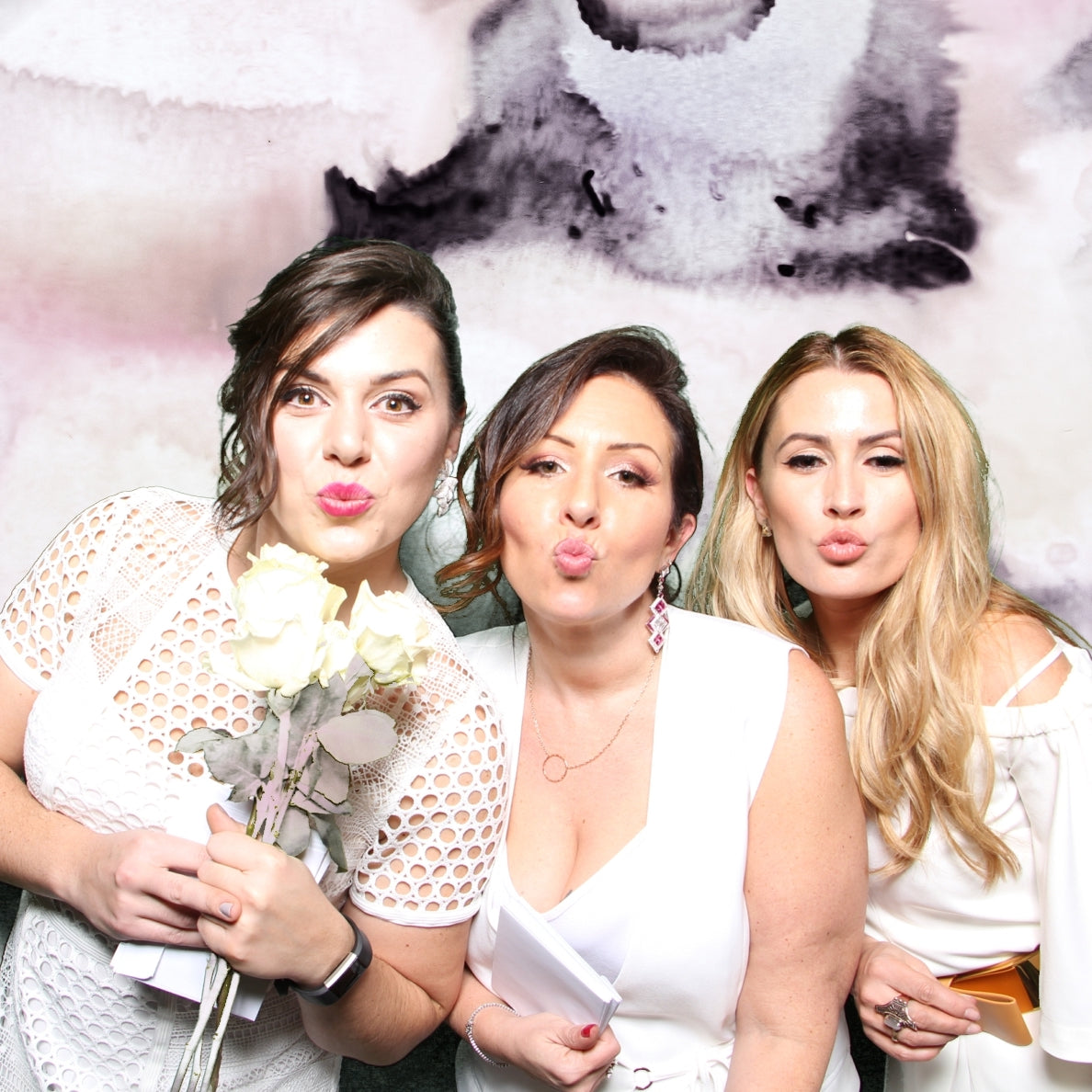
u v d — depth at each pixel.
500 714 1.27
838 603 1.44
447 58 1.74
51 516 1.80
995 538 1.78
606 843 1.23
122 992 1.06
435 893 1.13
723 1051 1.27
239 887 0.91
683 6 1.72
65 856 1.02
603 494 1.18
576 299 1.77
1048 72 1.72
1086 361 1.75
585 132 1.74
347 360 1.04
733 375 1.77
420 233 1.76
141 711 1.05
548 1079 1.17
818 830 1.18
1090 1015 1.24
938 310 1.75
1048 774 1.30
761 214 1.75
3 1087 1.17
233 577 1.10
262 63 1.75
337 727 0.90
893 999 1.29
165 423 1.79
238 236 1.76
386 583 1.17
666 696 1.25
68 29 1.74
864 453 1.36
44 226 1.77
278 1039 1.14
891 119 1.73
